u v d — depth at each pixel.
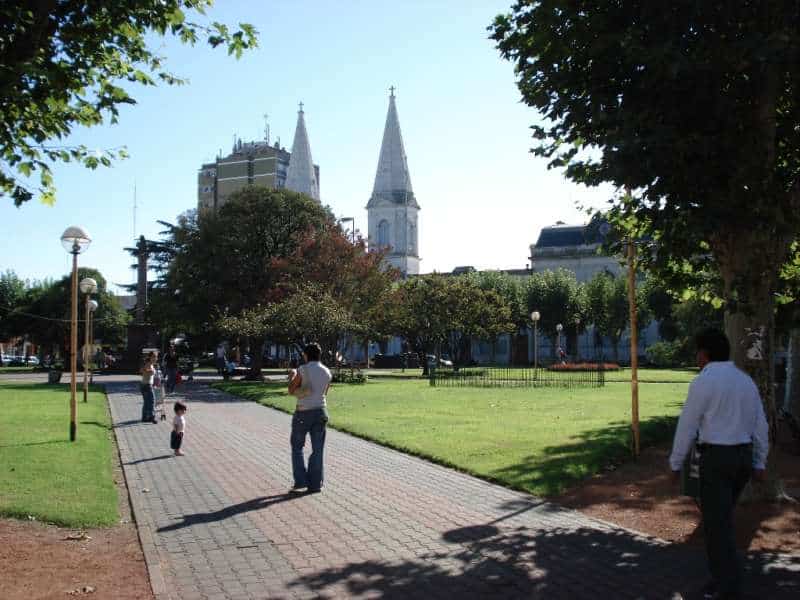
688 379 34.28
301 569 5.89
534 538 6.80
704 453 5.20
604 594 5.32
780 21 7.24
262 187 40.91
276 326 30.70
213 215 40.06
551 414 17.19
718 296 10.09
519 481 9.21
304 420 8.91
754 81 7.53
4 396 23.64
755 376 8.05
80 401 21.55
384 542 6.68
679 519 7.47
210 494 8.80
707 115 7.36
